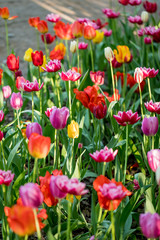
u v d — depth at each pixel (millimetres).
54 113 1869
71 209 2123
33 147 1527
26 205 1345
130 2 4477
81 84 2736
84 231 2270
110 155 1736
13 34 6293
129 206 1904
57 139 2139
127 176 2701
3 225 1900
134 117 2057
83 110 2930
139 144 2875
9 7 8070
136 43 5020
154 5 4332
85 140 2799
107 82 4637
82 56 4395
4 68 3648
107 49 2660
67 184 1438
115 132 2711
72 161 2295
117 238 1932
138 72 2461
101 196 1566
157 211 2062
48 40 3809
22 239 1574
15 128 2617
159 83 3865
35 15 7418
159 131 2578
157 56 4180
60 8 7945
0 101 3098
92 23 3793
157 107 2160
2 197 2076
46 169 2170
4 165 2219
